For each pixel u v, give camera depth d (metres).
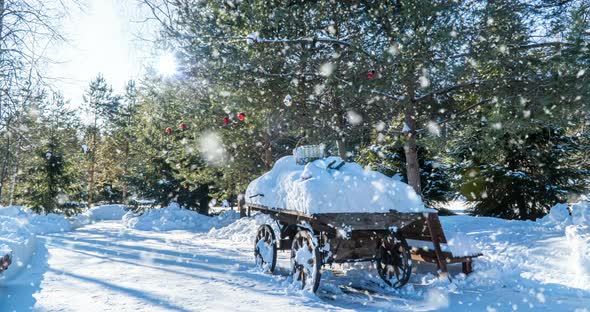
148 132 22.14
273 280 5.95
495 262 6.28
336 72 9.18
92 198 41.16
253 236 11.66
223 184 16.39
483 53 8.33
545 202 14.75
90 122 45.31
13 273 6.52
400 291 5.27
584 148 15.10
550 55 8.27
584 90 7.45
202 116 13.16
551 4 9.02
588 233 6.62
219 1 9.90
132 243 11.43
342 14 10.48
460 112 10.27
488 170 14.94
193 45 10.05
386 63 8.55
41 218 18.17
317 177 5.45
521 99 8.03
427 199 16.33
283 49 9.29
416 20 8.23
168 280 5.94
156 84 14.84
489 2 8.47
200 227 17.39
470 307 4.47
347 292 5.25
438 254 5.50
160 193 22.31
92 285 5.65
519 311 4.28
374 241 5.86
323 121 11.18
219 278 6.07
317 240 5.30
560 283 5.34
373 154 15.56
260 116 10.95
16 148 14.99
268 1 9.45
